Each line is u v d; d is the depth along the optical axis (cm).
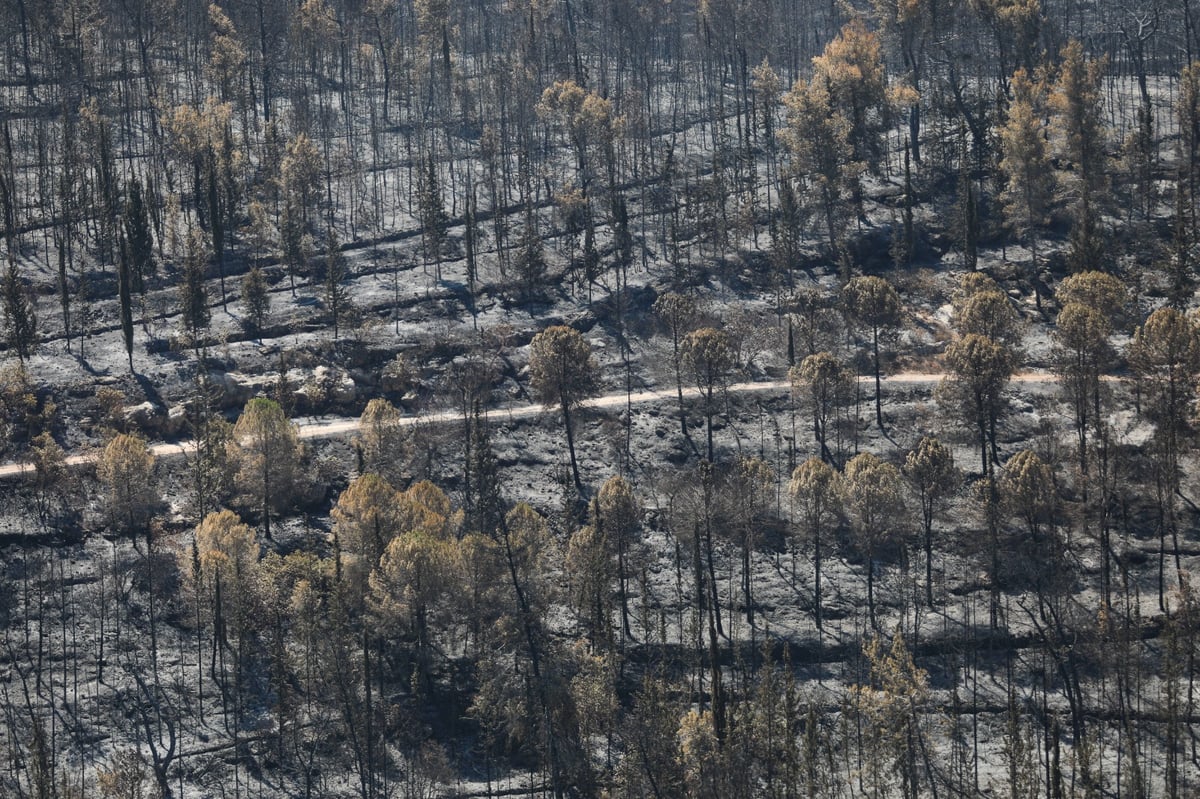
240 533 16138
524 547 15775
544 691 14475
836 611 16225
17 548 17112
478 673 15138
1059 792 12425
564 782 14000
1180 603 15325
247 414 17725
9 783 14088
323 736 14725
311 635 15062
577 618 16125
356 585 15812
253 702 15188
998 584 16375
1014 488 16475
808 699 14775
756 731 13650
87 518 17575
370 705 14412
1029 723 14238
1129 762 13800
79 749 14600
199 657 15550
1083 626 15538
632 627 16062
